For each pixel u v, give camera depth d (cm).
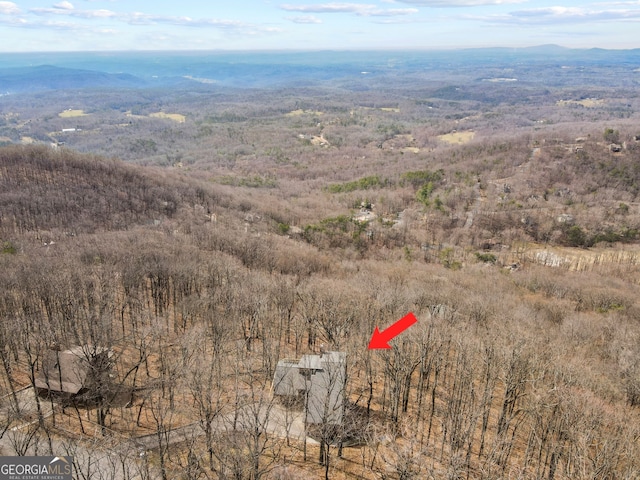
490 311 7300
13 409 4212
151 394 4703
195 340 5281
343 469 3959
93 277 6956
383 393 5047
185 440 4034
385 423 4641
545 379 4775
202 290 7288
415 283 8925
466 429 4281
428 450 4181
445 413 4703
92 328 5188
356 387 5316
